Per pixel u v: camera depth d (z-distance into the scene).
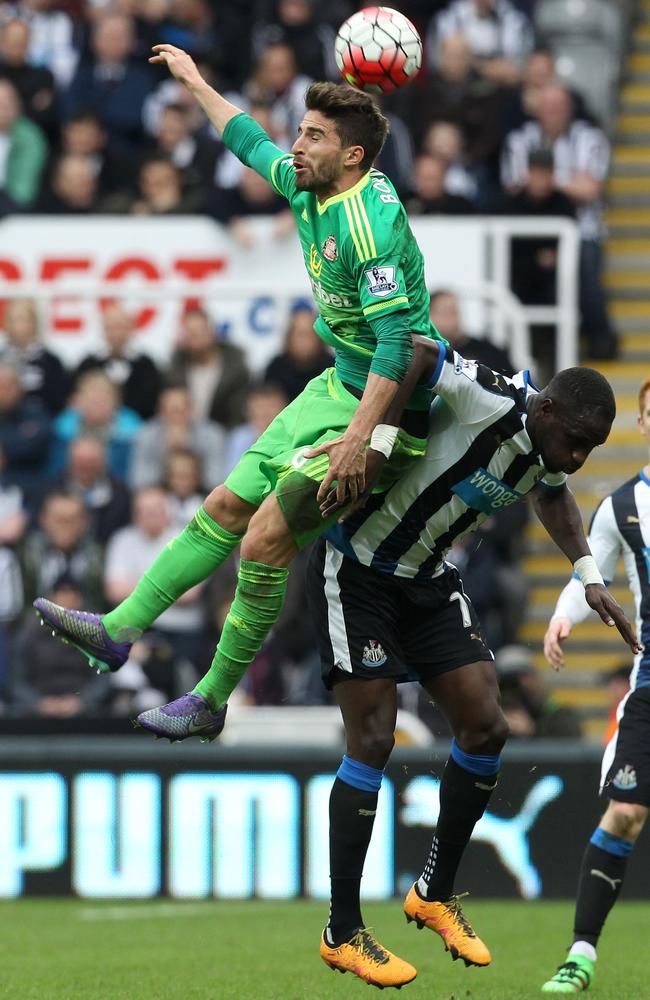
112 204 35.69
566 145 36.84
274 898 25.83
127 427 32.69
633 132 42.31
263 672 28.92
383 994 16.73
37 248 34.19
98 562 30.00
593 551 18.05
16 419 32.97
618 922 23.34
